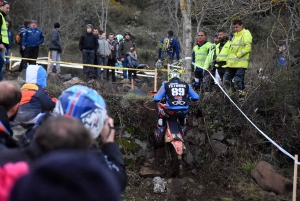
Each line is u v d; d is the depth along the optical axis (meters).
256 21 9.64
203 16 8.11
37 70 4.05
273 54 7.09
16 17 23.92
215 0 7.55
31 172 1.35
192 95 5.78
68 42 22.56
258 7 7.08
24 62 10.73
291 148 6.31
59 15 22.95
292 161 6.26
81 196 1.30
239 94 6.76
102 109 2.38
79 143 1.70
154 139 6.09
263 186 5.57
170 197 5.45
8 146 2.48
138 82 11.77
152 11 25.19
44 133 1.70
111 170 2.16
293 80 6.62
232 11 7.25
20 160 1.88
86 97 2.36
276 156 6.27
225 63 7.39
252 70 7.68
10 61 11.77
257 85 6.68
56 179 1.30
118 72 13.05
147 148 6.21
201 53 8.28
